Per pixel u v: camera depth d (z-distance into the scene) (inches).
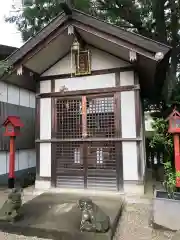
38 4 262.4
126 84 184.5
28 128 304.8
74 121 195.8
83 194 175.6
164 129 183.2
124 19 304.7
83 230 106.8
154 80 214.2
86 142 190.5
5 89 258.4
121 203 150.6
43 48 181.2
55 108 201.2
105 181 182.4
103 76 191.5
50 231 110.7
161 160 306.5
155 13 291.3
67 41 187.3
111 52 188.4
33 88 244.7
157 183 217.0
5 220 120.5
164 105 300.5
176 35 310.5
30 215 128.6
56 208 139.9
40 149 201.6
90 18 171.2
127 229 119.3
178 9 286.2
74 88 197.8
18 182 236.2
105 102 189.2
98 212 111.0
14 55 186.7
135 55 163.3
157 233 114.1
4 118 253.6
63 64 203.3
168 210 117.9
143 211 144.6
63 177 193.2
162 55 153.9
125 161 179.2
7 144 256.1
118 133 182.7
